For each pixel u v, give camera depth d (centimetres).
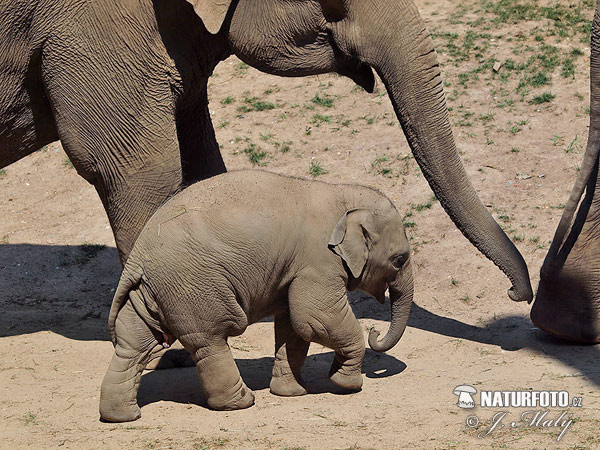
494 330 1073
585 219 1002
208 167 1162
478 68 1684
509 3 1911
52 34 950
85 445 763
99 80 956
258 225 832
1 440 784
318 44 934
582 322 995
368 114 1622
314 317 859
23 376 993
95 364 1031
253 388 931
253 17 928
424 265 1265
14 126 1002
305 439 752
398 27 894
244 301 845
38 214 1501
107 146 976
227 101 1692
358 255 862
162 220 833
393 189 1438
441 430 762
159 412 855
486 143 1507
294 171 1498
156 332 841
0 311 1220
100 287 1308
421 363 985
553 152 1470
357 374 893
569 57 1686
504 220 1333
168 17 942
